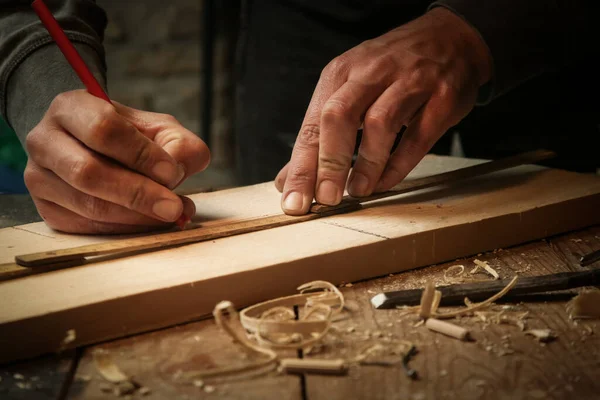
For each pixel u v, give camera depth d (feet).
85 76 3.27
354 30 6.14
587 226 3.87
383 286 3.00
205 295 2.66
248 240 3.13
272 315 2.64
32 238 3.25
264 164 7.19
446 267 3.25
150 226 3.29
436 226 3.28
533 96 5.99
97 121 2.96
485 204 3.68
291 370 2.25
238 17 10.70
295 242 3.08
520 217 3.53
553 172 4.39
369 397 2.11
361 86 3.63
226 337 2.52
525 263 3.29
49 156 3.10
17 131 4.02
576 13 4.46
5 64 4.08
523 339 2.50
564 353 2.40
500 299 2.82
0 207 4.34
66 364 2.35
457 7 4.19
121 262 2.86
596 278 2.88
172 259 2.89
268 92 6.86
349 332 2.54
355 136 3.56
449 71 3.92
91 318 2.45
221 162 11.27
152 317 2.57
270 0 6.59
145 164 3.07
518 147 6.30
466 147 6.49
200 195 4.02
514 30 4.25
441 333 2.54
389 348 2.41
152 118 3.51
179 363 2.33
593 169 6.33
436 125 3.80
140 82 10.97
